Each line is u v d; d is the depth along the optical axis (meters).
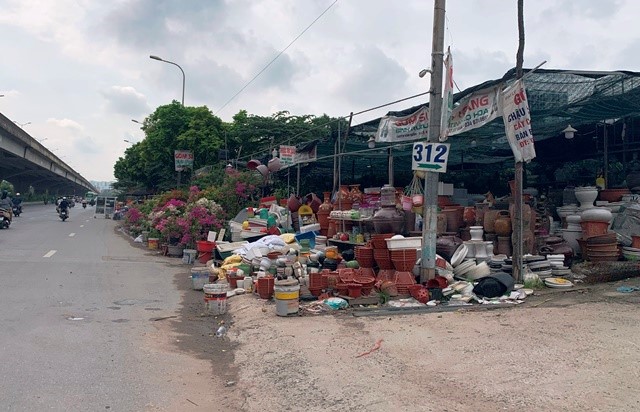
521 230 9.60
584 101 11.22
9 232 25.67
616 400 4.49
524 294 8.85
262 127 27.86
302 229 14.26
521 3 9.27
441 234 11.34
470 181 20.28
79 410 4.93
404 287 9.16
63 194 140.25
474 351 6.08
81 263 15.09
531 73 9.16
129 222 26.78
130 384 5.66
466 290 9.09
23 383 5.54
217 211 18.27
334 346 6.62
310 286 9.26
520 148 9.33
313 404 4.98
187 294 11.09
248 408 5.08
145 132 38.16
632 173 13.58
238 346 7.27
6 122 38.03
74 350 6.77
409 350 6.30
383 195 11.48
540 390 4.82
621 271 9.68
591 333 6.42
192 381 5.87
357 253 10.08
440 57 9.49
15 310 8.88
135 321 8.53
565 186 17.16
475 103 10.09
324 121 27.34
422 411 4.59
